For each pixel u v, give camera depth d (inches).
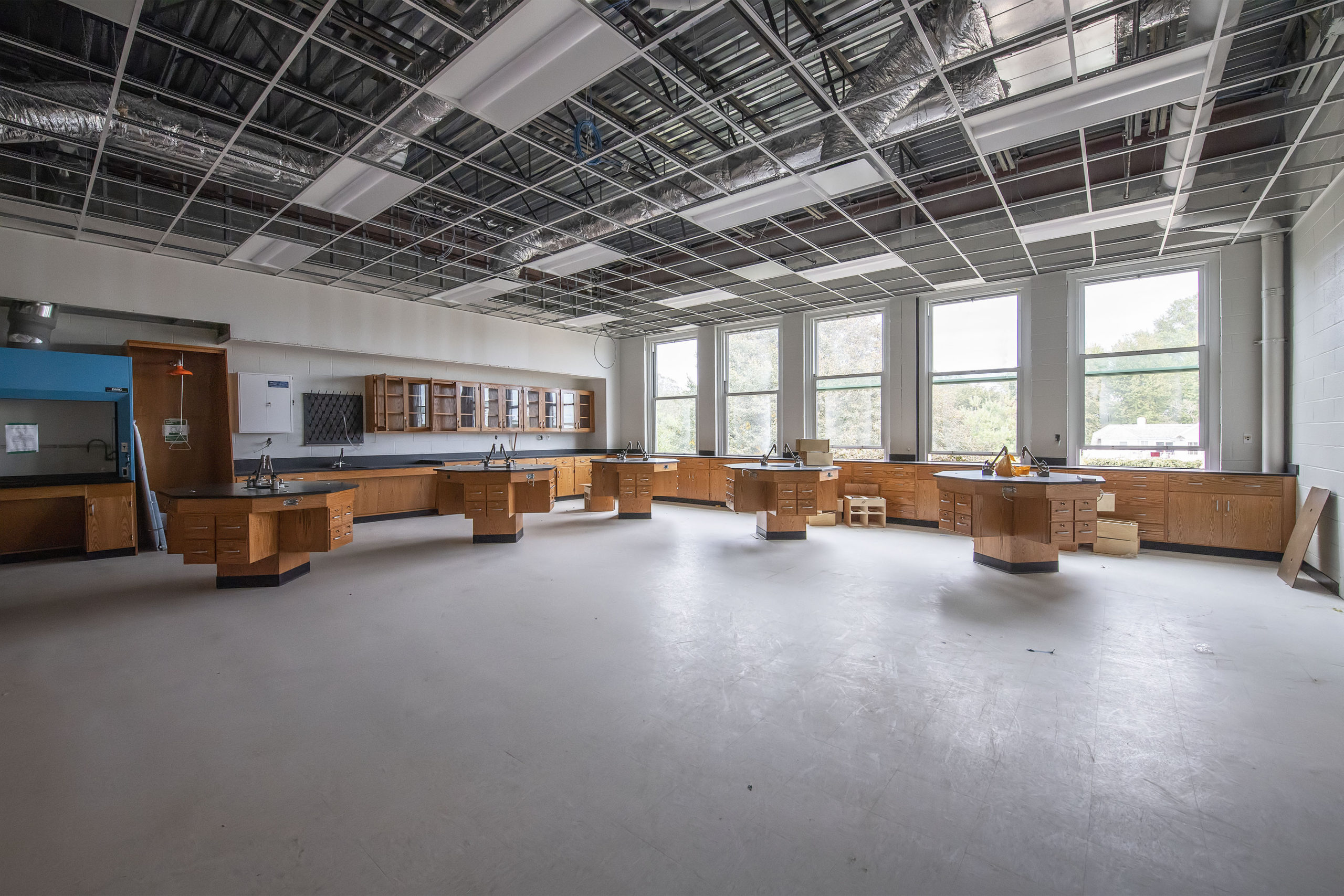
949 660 121.3
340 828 68.8
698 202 188.7
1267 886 60.0
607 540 266.1
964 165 192.7
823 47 120.0
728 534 284.4
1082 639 134.4
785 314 368.8
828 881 60.4
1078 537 190.2
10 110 129.0
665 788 76.9
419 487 340.2
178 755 84.7
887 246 222.4
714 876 61.1
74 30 127.7
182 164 162.4
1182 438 248.7
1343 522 171.8
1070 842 66.4
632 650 127.3
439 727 93.4
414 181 170.7
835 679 112.2
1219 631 140.4
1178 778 79.2
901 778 79.2
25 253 207.6
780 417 373.4
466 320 354.3
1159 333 254.2
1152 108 137.7
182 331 263.4
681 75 144.7
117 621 146.6
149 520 234.4
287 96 153.9
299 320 281.1
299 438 305.7
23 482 211.6
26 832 67.5
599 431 450.9
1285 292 219.0
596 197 210.2
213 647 128.6
